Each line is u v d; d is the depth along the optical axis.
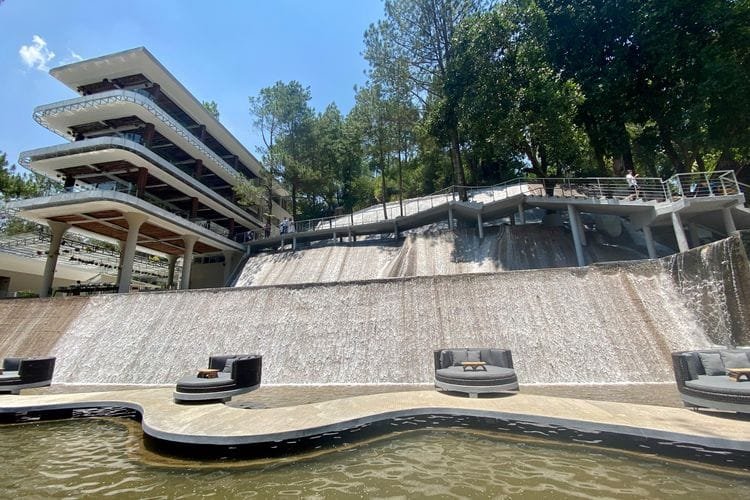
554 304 12.27
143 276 41.00
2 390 10.45
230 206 38.12
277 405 8.83
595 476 4.72
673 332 10.83
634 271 12.27
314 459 5.68
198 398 8.36
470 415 6.86
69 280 35.59
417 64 29.92
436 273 21.78
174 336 15.06
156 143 32.62
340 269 26.97
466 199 27.00
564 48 25.05
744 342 9.76
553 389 9.64
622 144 23.44
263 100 38.00
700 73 20.00
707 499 4.08
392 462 5.47
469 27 24.03
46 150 26.39
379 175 54.44
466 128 25.25
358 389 10.92
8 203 25.94
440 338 12.44
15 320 17.89
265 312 14.95
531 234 21.75
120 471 5.47
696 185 17.14
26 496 4.70
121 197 24.27
